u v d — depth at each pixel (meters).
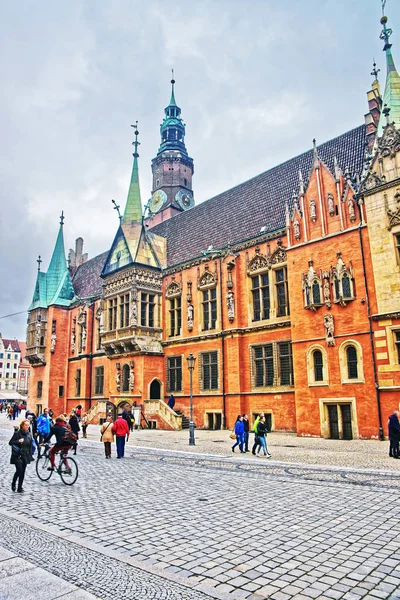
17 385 130.38
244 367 31.02
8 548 7.13
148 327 37.47
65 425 13.97
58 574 6.05
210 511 9.48
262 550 7.02
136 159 42.78
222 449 20.88
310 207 27.09
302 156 33.66
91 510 9.70
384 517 8.87
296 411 25.83
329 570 6.21
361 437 22.75
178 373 36.09
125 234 39.75
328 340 24.59
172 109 72.75
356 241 24.47
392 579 5.90
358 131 30.09
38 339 51.88
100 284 50.31
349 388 23.55
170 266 38.59
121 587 5.64
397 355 22.09
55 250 56.38
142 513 9.39
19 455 12.05
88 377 47.38
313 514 9.15
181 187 68.19
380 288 23.06
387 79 25.62
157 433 30.17
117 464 16.62
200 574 6.09
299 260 27.08
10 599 5.27
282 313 29.39
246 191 36.91
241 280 32.12
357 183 25.52
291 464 15.82
